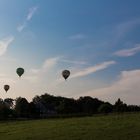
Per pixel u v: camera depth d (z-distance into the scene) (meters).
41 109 155.12
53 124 69.00
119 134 51.03
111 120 68.31
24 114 119.56
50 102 165.12
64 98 158.38
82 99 160.00
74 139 49.88
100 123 64.44
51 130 60.03
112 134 51.41
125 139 47.19
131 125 58.94
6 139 54.91
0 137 57.28
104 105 133.00
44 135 55.38
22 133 59.62
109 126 59.25
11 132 62.12
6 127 70.75
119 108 125.62
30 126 68.81
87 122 67.81
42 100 167.25
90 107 155.62
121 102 130.00
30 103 131.12
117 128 56.41
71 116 94.75
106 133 52.47
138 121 64.12
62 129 60.09
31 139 52.88
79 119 76.00
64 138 51.25
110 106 132.38
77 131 56.41
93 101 158.88
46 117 97.50
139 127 56.41
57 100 166.50
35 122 77.50
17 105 127.94
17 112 122.62
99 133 52.91
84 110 153.38
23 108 126.19
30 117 104.06
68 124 66.75
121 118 71.00
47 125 68.00
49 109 157.50
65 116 95.81
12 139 54.41
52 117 96.31
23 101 129.12
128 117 72.31
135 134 50.47
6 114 114.50
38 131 60.22
